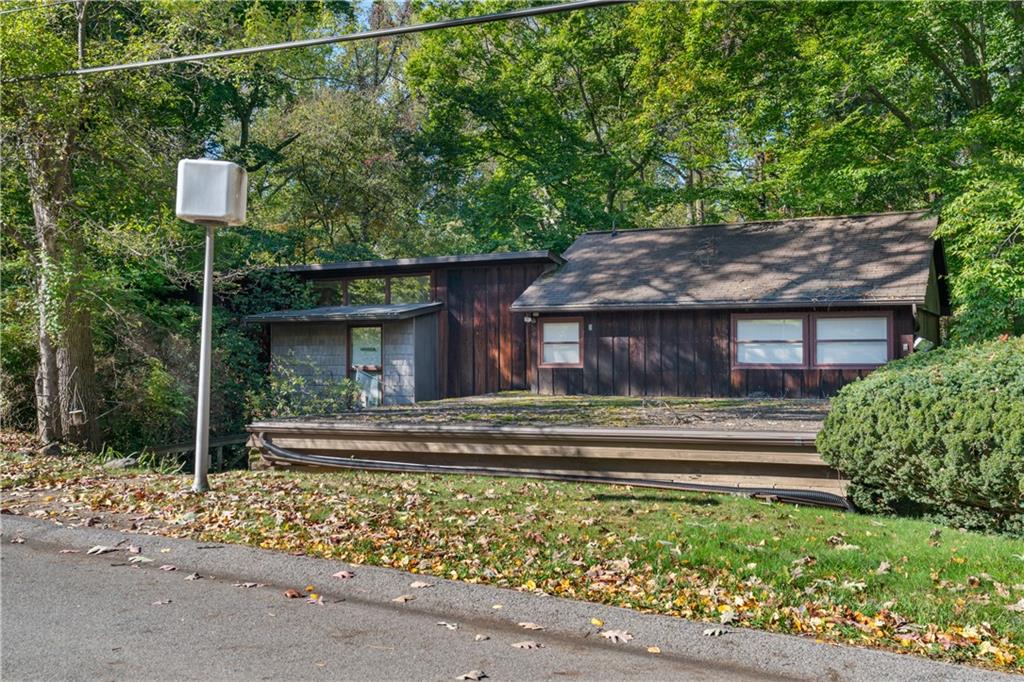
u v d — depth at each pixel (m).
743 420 8.70
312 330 17.45
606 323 15.32
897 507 6.32
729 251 15.94
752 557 4.94
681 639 3.61
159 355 14.57
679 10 19.89
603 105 26.28
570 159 24.39
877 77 16.12
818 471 6.93
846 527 5.81
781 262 14.95
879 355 13.31
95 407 12.23
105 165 12.71
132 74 12.45
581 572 4.65
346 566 4.70
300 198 26.28
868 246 14.78
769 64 18.38
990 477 5.20
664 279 15.35
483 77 25.73
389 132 25.69
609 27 24.23
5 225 11.77
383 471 8.73
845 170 16.98
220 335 16.30
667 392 14.80
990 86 17.92
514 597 4.14
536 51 24.73
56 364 11.88
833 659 3.35
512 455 8.16
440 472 8.22
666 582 4.45
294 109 25.66
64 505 6.45
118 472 8.59
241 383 16.56
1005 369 5.55
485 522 5.90
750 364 14.19
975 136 15.59
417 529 5.63
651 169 27.17
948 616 3.91
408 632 3.79
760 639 3.57
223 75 14.68
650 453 7.48
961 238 14.43
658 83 21.91
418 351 16.66
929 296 14.90
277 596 4.33
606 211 25.17
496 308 17.06
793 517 6.16
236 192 6.60
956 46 17.58
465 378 17.28
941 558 4.91
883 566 4.72
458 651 3.54
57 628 3.79
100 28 13.39
